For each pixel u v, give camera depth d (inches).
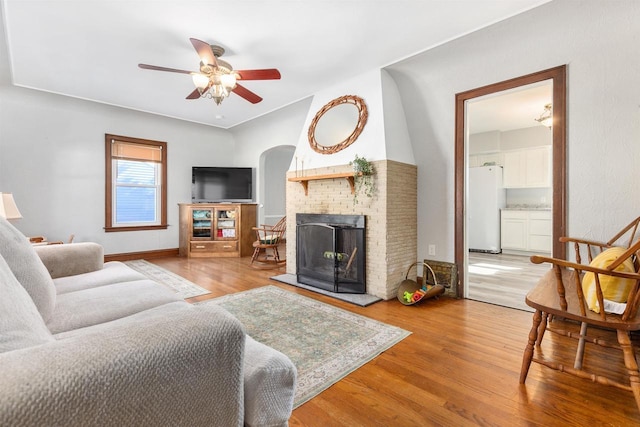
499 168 232.8
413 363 74.6
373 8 91.3
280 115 202.4
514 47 109.1
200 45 91.1
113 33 104.2
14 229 52.7
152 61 124.4
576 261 93.4
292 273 161.2
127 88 154.2
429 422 55.0
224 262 199.3
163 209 220.7
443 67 125.3
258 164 235.9
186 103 177.8
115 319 54.3
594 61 96.0
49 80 143.8
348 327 95.5
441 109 130.3
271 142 222.8
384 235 122.9
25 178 169.9
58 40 108.5
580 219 100.2
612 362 75.1
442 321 100.8
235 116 204.4
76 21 97.1
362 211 130.0
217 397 28.6
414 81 133.5
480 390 64.2
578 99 99.1
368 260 128.6
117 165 203.0
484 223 235.6
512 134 232.7
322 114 149.3
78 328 50.1
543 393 63.1
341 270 131.5
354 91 139.1
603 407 58.9
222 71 105.1
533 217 218.1
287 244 164.7
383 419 55.9
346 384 66.3
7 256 46.8
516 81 110.8
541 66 105.3
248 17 95.4
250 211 228.7
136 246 209.6
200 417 27.5
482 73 118.1
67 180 182.9
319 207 147.6
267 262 194.1
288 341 86.0
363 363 74.6
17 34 104.5
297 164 159.2
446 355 78.4
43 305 49.9
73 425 21.0
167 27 100.7
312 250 142.6
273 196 298.0
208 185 231.3
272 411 34.1
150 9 91.3
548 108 147.7
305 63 125.2
